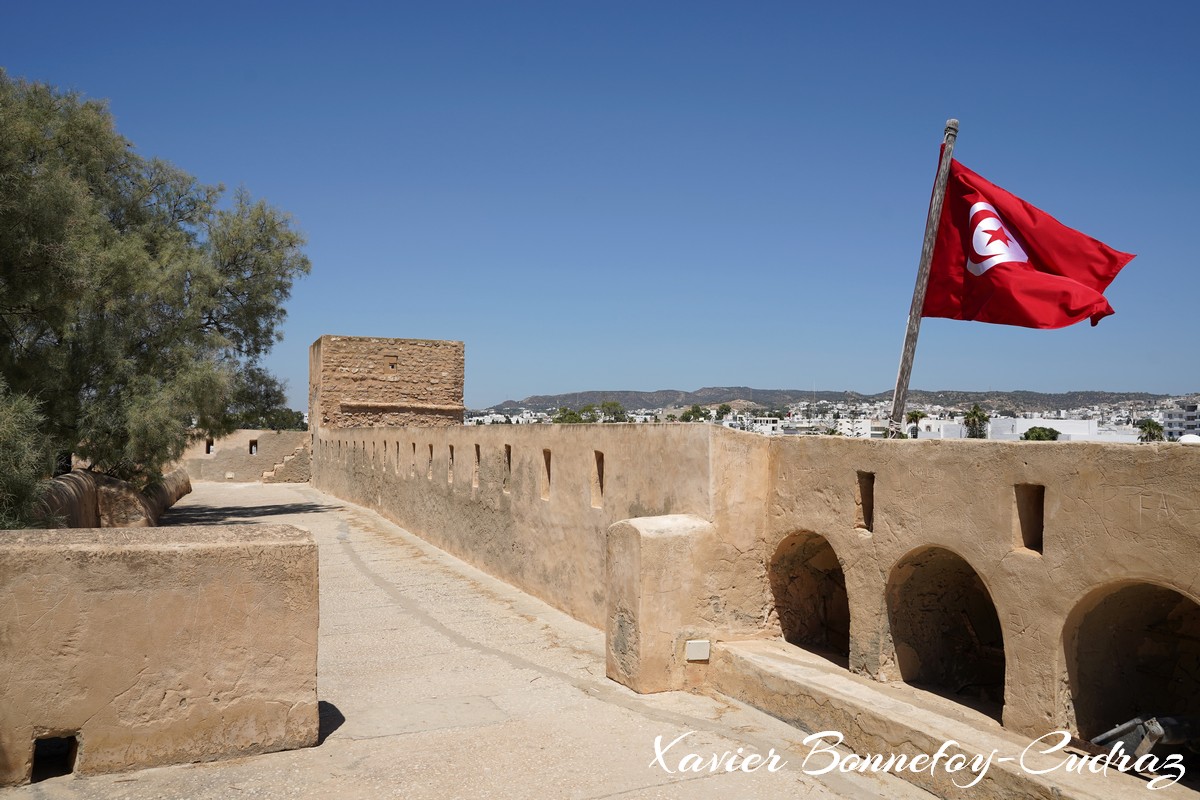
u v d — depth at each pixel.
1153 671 6.04
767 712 7.46
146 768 5.70
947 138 8.59
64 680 5.47
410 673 8.87
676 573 8.25
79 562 5.52
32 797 5.25
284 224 27.89
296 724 6.16
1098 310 8.16
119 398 19.84
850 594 7.54
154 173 25.03
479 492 16.11
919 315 8.68
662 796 5.73
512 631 10.95
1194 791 4.94
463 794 5.64
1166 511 5.00
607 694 8.12
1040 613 5.75
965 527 6.35
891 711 6.33
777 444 8.58
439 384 36.72
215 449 42.38
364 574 15.59
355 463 30.34
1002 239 8.51
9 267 12.66
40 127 17.28
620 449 10.41
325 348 35.19
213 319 26.55
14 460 10.33
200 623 5.84
